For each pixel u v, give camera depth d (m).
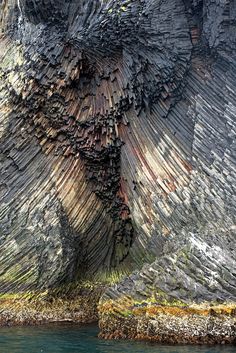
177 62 15.12
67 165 15.62
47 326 14.01
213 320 11.12
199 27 15.72
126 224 15.80
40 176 15.39
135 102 15.18
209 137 14.54
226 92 14.95
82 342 11.87
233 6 15.31
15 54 15.71
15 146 15.44
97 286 15.76
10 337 12.49
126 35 15.00
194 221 13.59
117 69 15.30
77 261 15.39
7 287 14.28
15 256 14.42
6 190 15.27
